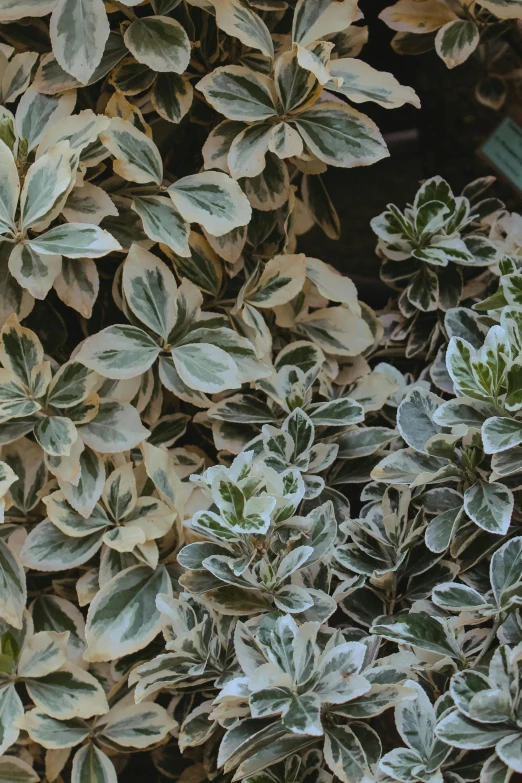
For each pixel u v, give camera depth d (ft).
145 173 3.30
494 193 3.75
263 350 3.39
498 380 3.11
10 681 3.24
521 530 3.22
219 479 3.05
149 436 3.39
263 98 3.34
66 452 3.20
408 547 3.23
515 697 2.91
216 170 3.46
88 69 3.24
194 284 3.39
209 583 3.11
